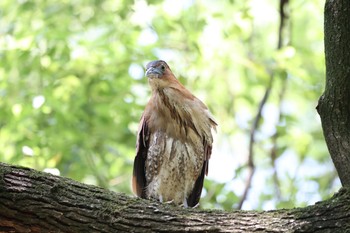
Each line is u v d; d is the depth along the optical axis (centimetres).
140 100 1555
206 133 1015
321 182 1522
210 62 1571
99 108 1498
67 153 1422
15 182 677
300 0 1755
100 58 1544
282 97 1597
